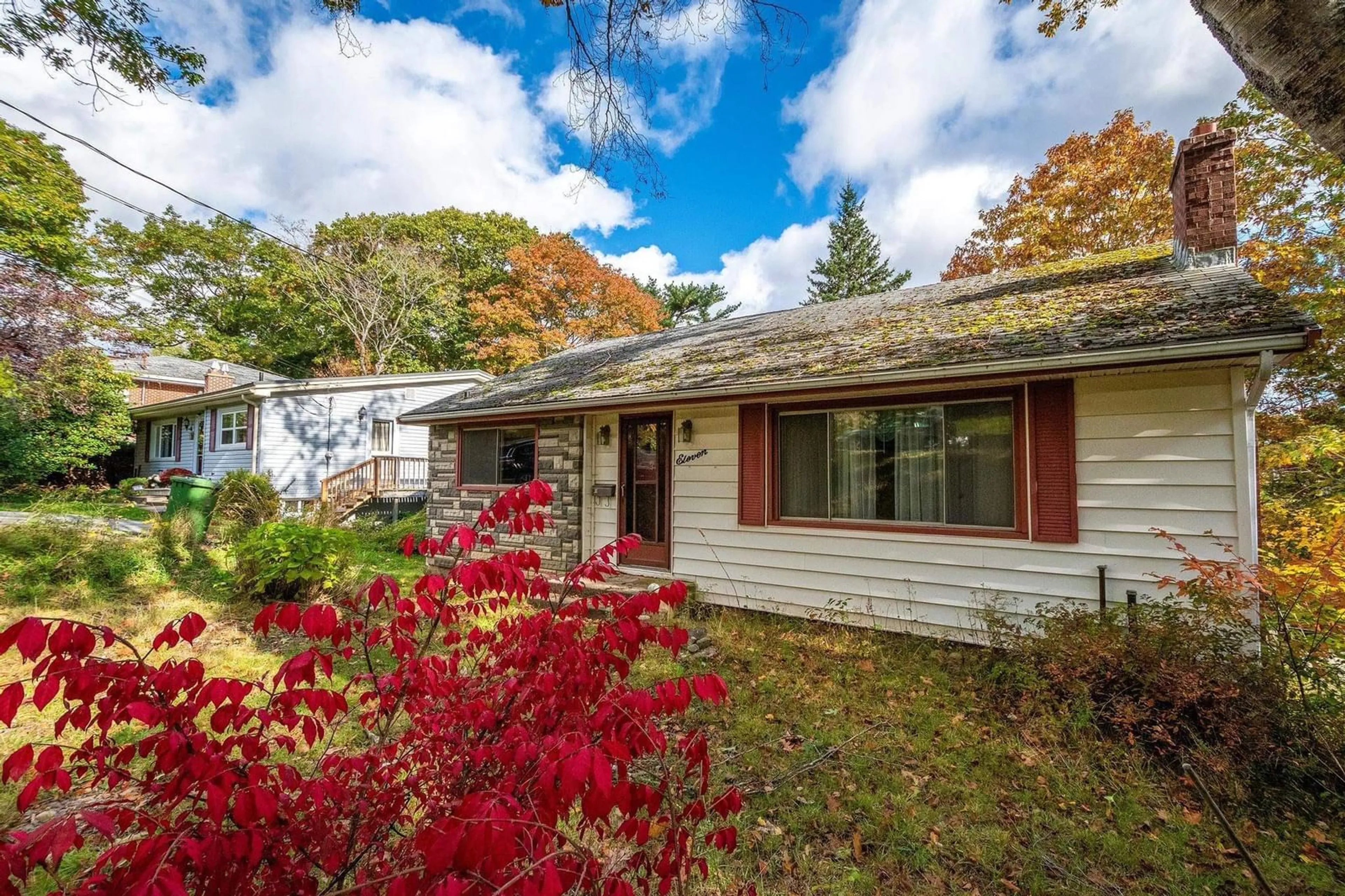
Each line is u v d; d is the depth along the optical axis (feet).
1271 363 12.05
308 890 4.76
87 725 4.42
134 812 4.55
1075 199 48.01
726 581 20.59
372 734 11.37
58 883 4.60
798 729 12.34
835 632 17.95
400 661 6.44
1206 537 13.46
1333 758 9.16
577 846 4.60
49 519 23.61
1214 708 10.33
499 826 3.71
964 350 15.11
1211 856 8.36
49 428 48.88
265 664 15.60
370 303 76.33
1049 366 13.47
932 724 12.36
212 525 34.22
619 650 6.14
